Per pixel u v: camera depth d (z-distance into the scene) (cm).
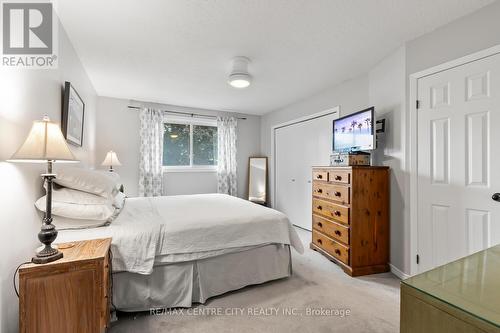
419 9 178
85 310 119
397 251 240
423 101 214
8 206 117
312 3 172
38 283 111
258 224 209
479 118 179
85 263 119
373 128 243
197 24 197
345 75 307
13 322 120
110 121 410
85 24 196
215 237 189
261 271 212
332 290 208
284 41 225
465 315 57
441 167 202
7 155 117
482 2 170
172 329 157
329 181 278
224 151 496
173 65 277
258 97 407
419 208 218
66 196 162
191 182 478
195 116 479
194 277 187
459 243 189
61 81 197
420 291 67
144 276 171
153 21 192
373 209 246
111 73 301
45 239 118
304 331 156
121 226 171
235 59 259
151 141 432
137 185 431
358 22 195
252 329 158
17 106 127
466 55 184
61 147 118
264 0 168
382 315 173
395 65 242
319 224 298
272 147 507
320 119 381
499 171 168
